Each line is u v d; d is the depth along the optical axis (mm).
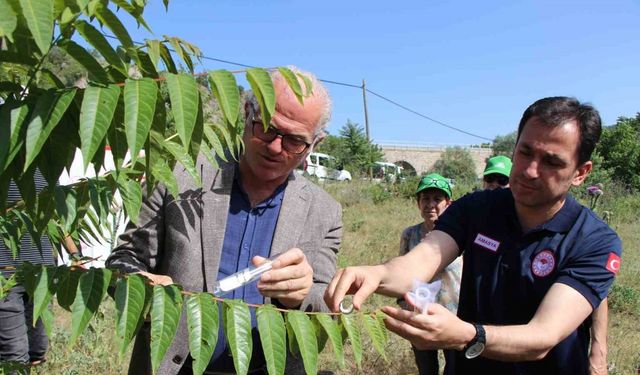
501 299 2195
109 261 2342
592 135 2000
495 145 54406
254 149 2191
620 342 6285
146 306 1435
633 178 29688
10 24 999
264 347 1458
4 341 3406
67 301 1391
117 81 1311
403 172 32000
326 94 2248
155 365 1317
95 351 4504
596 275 2037
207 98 1475
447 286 3812
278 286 1808
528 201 2080
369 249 10719
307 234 2422
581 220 2133
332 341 1542
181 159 1539
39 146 1122
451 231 2377
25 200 1395
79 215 1587
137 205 1562
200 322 1404
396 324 1693
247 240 2352
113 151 1329
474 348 1762
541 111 2014
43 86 1406
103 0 1288
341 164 34469
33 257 3285
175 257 2256
